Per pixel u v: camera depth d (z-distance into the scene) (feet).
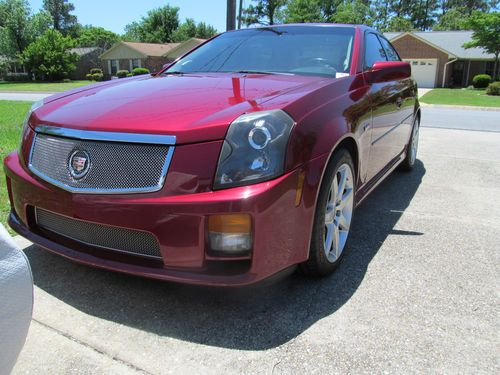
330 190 8.34
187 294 8.33
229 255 6.80
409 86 15.14
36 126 8.38
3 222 11.08
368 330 7.30
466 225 12.05
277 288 8.56
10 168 8.62
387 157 12.79
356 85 10.03
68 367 6.40
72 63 171.12
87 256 7.53
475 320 7.63
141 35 244.83
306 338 7.09
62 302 8.02
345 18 189.88
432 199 14.34
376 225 11.98
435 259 9.93
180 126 6.96
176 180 6.77
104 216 7.07
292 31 12.26
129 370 6.37
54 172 7.68
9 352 5.41
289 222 7.14
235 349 6.82
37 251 9.98
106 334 7.16
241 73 10.57
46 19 187.42
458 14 231.91
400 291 8.53
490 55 115.44
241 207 6.56
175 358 6.62
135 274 7.11
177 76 10.71
